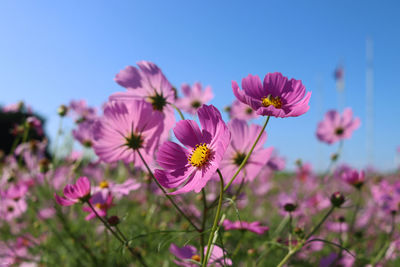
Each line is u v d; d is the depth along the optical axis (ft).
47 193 1.98
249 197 2.83
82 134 2.16
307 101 0.71
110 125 0.96
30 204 1.89
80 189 0.99
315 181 3.03
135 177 1.59
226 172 1.07
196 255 0.99
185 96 1.86
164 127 1.03
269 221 2.38
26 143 2.43
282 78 0.82
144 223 1.68
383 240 1.95
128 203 1.94
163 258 1.47
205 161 0.73
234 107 1.85
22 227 2.11
